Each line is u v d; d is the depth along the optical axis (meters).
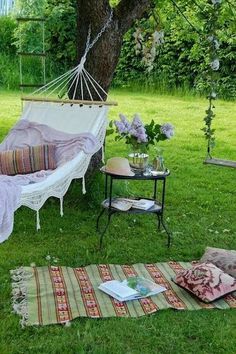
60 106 4.93
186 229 4.61
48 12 12.07
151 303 3.32
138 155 4.24
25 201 3.74
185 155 7.10
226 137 8.12
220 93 11.40
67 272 3.72
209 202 5.31
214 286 3.39
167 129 4.26
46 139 4.81
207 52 4.72
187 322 3.12
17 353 2.79
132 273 3.75
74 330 3.00
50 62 12.34
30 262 3.85
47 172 4.42
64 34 12.12
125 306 3.28
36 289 3.44
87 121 4.77
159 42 5.18
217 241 4.40
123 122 4.25
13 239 4.25
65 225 4.58
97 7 4.84
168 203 5.25
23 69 12.20
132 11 4.97
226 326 3.09
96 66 5.02
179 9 5.41
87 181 5.16
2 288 3.44
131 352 2.82
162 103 10.79
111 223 4.65
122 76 12.54
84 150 4.41
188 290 3.46
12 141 4.96
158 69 12.22
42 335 2.95
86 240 4.28
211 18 4.57
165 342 2.93
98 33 4.93
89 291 3.45
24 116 5.00
